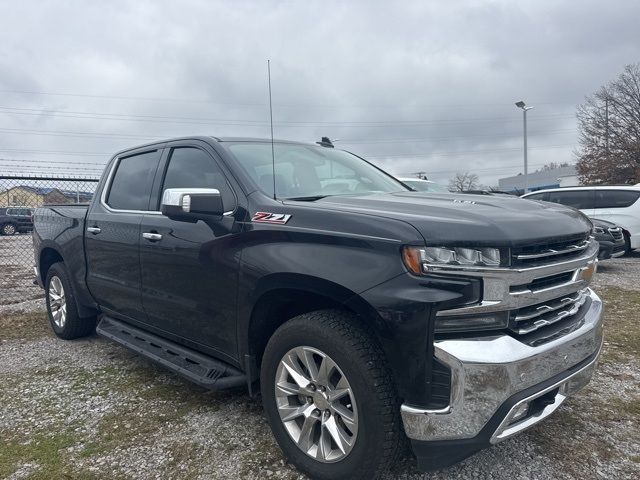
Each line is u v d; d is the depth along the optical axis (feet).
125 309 13.08
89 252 14.23
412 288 7.06
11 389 12.67
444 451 7.12
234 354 9.81
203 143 11.31
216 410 11.18
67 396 12.14
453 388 6.91
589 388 12.00
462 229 7.24
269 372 8.84
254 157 10.93
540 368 7.43
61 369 14.02
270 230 8.77
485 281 7.11
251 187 9.78
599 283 26.43
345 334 7.66
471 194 11.21
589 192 39.32
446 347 6.93
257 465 8.96
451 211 8.10
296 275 8.11
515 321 7.48
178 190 9.36
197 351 11.21
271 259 8.56
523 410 7.45
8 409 11.51
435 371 7.04
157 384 12.75
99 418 10.93
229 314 9.57
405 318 6.99
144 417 10.92
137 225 12.07
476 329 7.22
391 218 7.66
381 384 7.36
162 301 11.34
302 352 8.32
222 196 10.21
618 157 118.01
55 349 15.90
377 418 7.32
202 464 9.05
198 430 10.27
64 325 16.35
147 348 12.29
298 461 8.48
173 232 10.83
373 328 7.38
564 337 8.01
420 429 7.09
